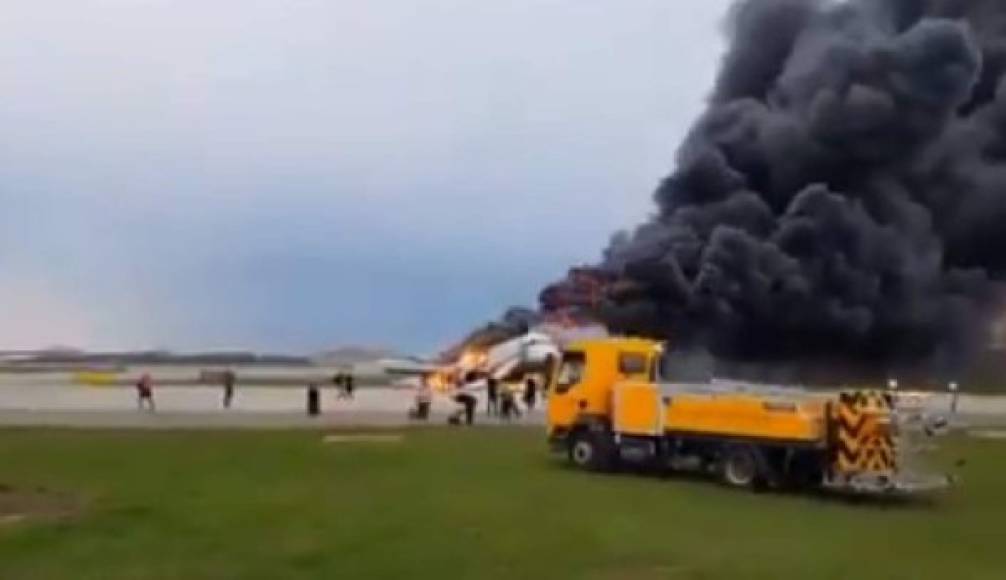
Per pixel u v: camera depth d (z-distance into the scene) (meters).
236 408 68.69
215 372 151.38
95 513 23.05
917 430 30.14
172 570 18.05
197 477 29.81
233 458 34.97
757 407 30.78
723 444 31.30
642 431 33.25
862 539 22.47
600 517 23.92
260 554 19.27
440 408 70.31
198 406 72.25
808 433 29.70
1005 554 20.95
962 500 29.39
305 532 21.34
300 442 41.19
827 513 26.36
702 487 30.55
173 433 44.53
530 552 19.67
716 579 17.95
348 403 78.62
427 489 28.00
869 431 29.08
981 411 79.62
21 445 38.44
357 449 38.66
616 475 32.94
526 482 30.22
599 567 18.64
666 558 19.50
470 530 21.75
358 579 17.58
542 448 40.03
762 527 23.59
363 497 26.23
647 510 25.48
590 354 34.84
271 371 166.00
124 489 26.92
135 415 58.47
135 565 18.41
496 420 57.00
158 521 22.38
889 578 18.52
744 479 30.77
